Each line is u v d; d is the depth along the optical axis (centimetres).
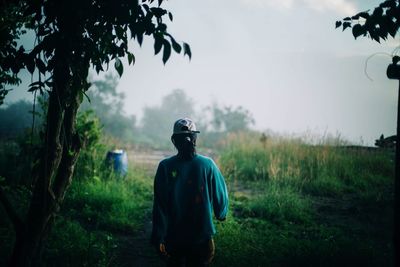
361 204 830
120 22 228
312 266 433
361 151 1235
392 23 284
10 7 291
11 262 276
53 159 282
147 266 448
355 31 307
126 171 940
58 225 513
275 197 757
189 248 289
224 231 531
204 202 288
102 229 577
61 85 271
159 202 290
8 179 731
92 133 880
